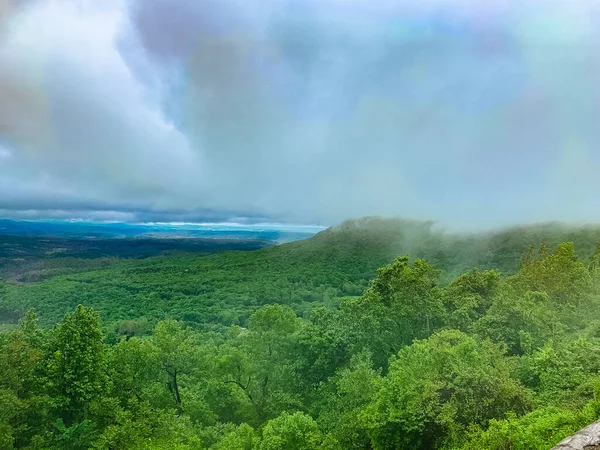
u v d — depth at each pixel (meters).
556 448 11.41
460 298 50.34
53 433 28.12
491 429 18.64
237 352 42.53
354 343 42.25
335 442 25.95
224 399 42.19
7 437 23.88
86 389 28.80
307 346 43.03
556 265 55.84
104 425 29.97
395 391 24.84
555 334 35.59
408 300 44.22
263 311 44.91
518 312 37.56
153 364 37.03
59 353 28.64
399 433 23.62
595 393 18.80
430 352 28.05
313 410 37.53
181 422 32.31
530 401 22.50
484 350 26.89
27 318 32.22
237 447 27.20
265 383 42.59
